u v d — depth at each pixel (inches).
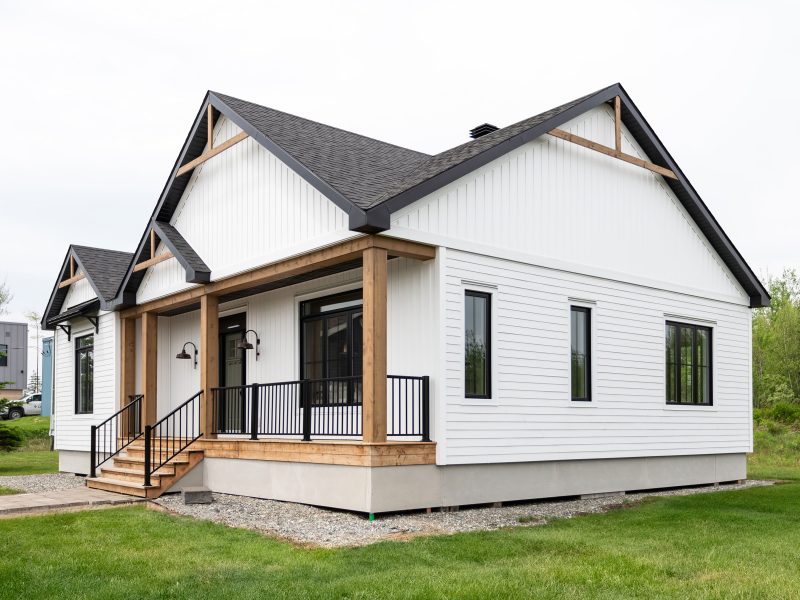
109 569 280.8
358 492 398.0
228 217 535.8
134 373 673.6
